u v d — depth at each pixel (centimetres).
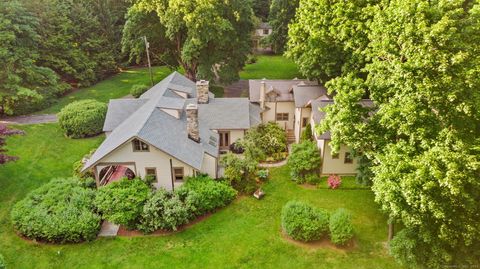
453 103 1472
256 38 7225
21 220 2089
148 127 2431
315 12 2836
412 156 1560
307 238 2039
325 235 2123
